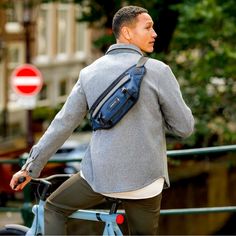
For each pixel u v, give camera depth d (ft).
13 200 76.28
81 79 16.85
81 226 34.86
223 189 108.37
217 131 68.13
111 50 16.98
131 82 16.30
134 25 16.83
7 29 143.54
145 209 17.04
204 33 67.72
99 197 17.38
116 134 16.37
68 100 16.96
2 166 75.66
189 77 69.82
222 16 67.77
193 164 96.02
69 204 17.54
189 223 90.68
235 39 69.26
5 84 144.25
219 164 104.37
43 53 159.43
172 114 16.56
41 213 18.39
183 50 71.41
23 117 147.74
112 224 17.58
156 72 16.51
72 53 169.17
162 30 70.79
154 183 16.63
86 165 17.03
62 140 17.01
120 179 16.38
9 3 109.29
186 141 59.36
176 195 89.86
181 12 67.10
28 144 88.99
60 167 76.74
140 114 16.38
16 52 147.74
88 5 82.12
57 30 162.91
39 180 18.52
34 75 90.94
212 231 94.99
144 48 16.99
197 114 69.31
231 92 70.95
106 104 16.37
